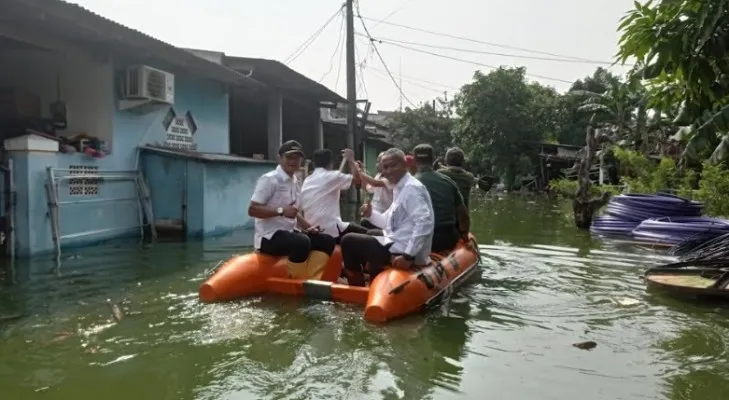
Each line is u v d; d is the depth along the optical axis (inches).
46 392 127.1
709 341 167.5
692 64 207.8
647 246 367.2
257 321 177.5
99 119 338.6
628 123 994.7
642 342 166.4
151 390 128.2
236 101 612.7
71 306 193.5
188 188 365.1
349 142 664.4
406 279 191.9
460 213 251.1
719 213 511.2
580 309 202.7
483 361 148.7
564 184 930.1
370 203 273.0
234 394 125.8
